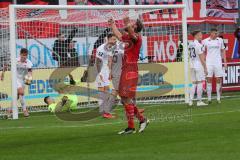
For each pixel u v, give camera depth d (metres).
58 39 54.22
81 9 48.84
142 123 35.97
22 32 53.75
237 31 64.25
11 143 33.25
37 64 53.25
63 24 54.44
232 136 33.12
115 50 45.84
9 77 50.03
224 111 46.38
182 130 36.12
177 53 54.22
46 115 48.69
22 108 49.75
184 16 51.88
